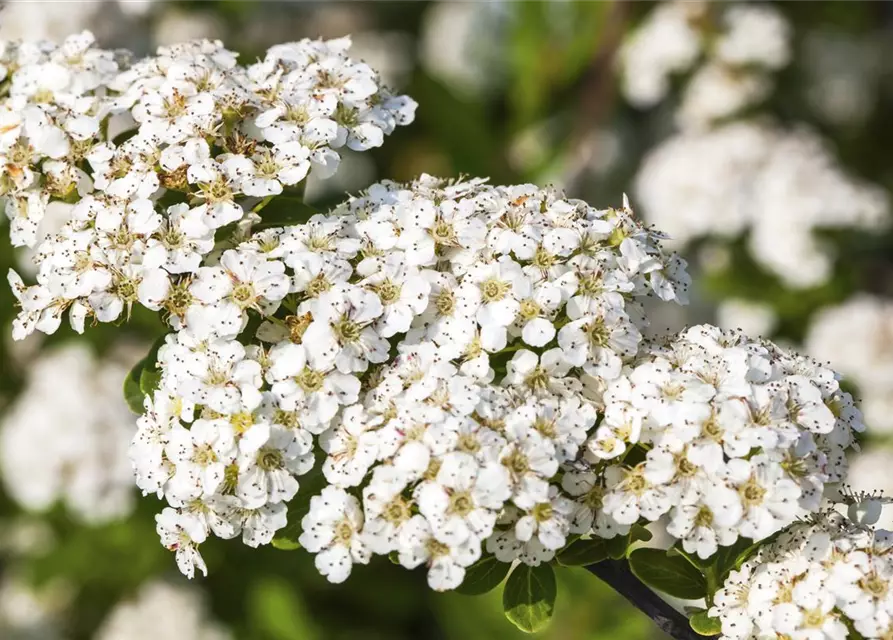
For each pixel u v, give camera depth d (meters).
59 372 0.46
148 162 0.32
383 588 0.51
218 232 0.33
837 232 0.52
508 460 0.30
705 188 0.52
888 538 0.32
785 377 0.31
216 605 0.49
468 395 0.31
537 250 0.32
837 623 0.31
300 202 0.34
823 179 0.51
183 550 0.32
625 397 0.31
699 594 0.32
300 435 0.31
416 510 0.30
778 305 0.52
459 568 0.30
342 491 0.31
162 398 0.31
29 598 0.50
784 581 0.31
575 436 0.31
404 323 0.31
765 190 0.51
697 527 0.31
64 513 0.49
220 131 0.33
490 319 0.31
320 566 0.31
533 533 0.31
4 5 0.39
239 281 0.31
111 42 0.44
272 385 0.31
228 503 0.31
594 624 0.45
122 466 0.46
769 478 0.31
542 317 0.31
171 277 0.32
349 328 0.31
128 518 0.48
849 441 0.32
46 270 0.32
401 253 0.32
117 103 0.33
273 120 0.32
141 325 0.44
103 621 0.50
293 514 0.32
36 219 0.33
